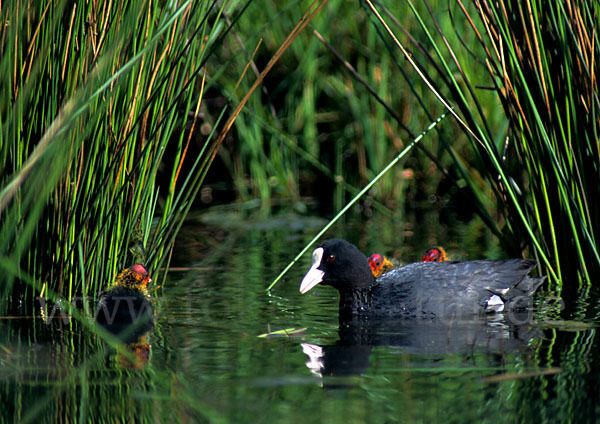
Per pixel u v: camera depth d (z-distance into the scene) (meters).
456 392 7.64
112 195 11.37
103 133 10.84
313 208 21.30
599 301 11.51
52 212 11.16
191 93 11.57
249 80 21.06
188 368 8.46
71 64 10.32
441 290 11.31
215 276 13.91
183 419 7.01
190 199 12.45
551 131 11.83
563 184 11.60
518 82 11.89
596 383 7.80
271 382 7.94
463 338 9.77
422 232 18.09
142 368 8.45
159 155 11.69
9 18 9.72
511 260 11.86
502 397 7.46
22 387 7.86
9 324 10.38
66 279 11.55
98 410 7.23
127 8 10.27
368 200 21.62
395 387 7.79
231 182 23.06
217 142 12.08
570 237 12.39
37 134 10.51
